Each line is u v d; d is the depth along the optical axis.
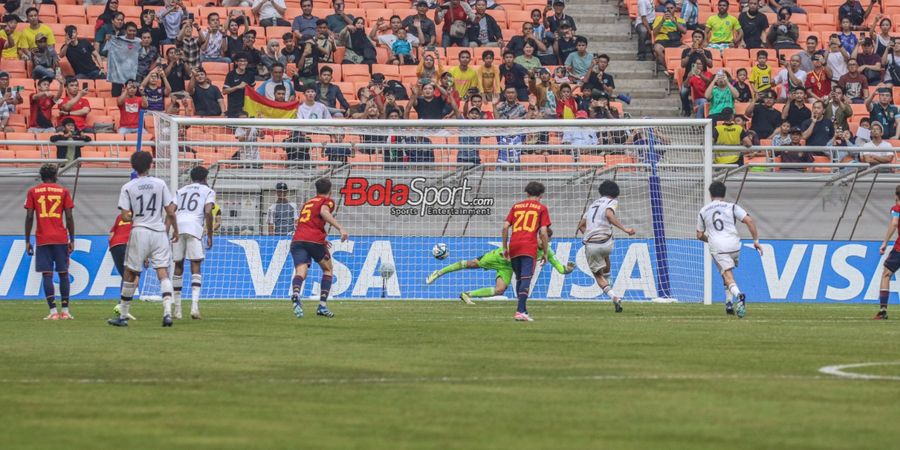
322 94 82.31
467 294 64.50
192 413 24.08
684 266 71.69
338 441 21.09
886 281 54.72
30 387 27.72
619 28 96.38
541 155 75.94
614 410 24.56
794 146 78.56
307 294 70.19
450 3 91.50
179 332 42.91
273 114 78.94
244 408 24.73
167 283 45.38
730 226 55.03
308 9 88.75
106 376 29.73
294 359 33.72
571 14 96.75
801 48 94.12
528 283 49.50
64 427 22.47
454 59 89.88
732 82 88.12
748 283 72.56
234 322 48.12
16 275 68.12
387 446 20.64
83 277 68.38
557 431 22.17
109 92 83.38
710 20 94.62
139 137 63.78
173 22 87.25
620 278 71.56
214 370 31.02
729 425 22.84
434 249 71.00
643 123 65.19
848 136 81.38
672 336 41.84
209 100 80.62
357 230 72.44
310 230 51.59
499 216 73.38
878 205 76.62
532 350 36.50
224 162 68.62
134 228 44.84
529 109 81.50
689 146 68.25
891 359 34.19
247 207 70.69
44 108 78.62
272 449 20.36
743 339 40.72
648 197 73.06
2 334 41.75
